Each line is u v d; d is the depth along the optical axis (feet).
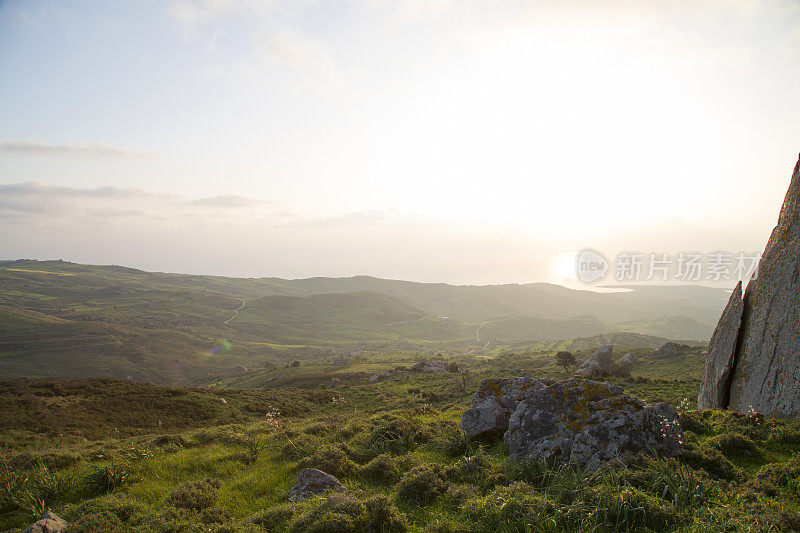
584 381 43.86
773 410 68.39
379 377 300.20
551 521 27.89
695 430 53.01
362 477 42.47
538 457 38.58
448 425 62.75
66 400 168.14
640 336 580.71
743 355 77.61
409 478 37.47
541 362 317.63
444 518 31.65
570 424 39.70
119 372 606.96
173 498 37.91
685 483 31.53
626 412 38.50
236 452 55.42
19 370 569.64
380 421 64.75
